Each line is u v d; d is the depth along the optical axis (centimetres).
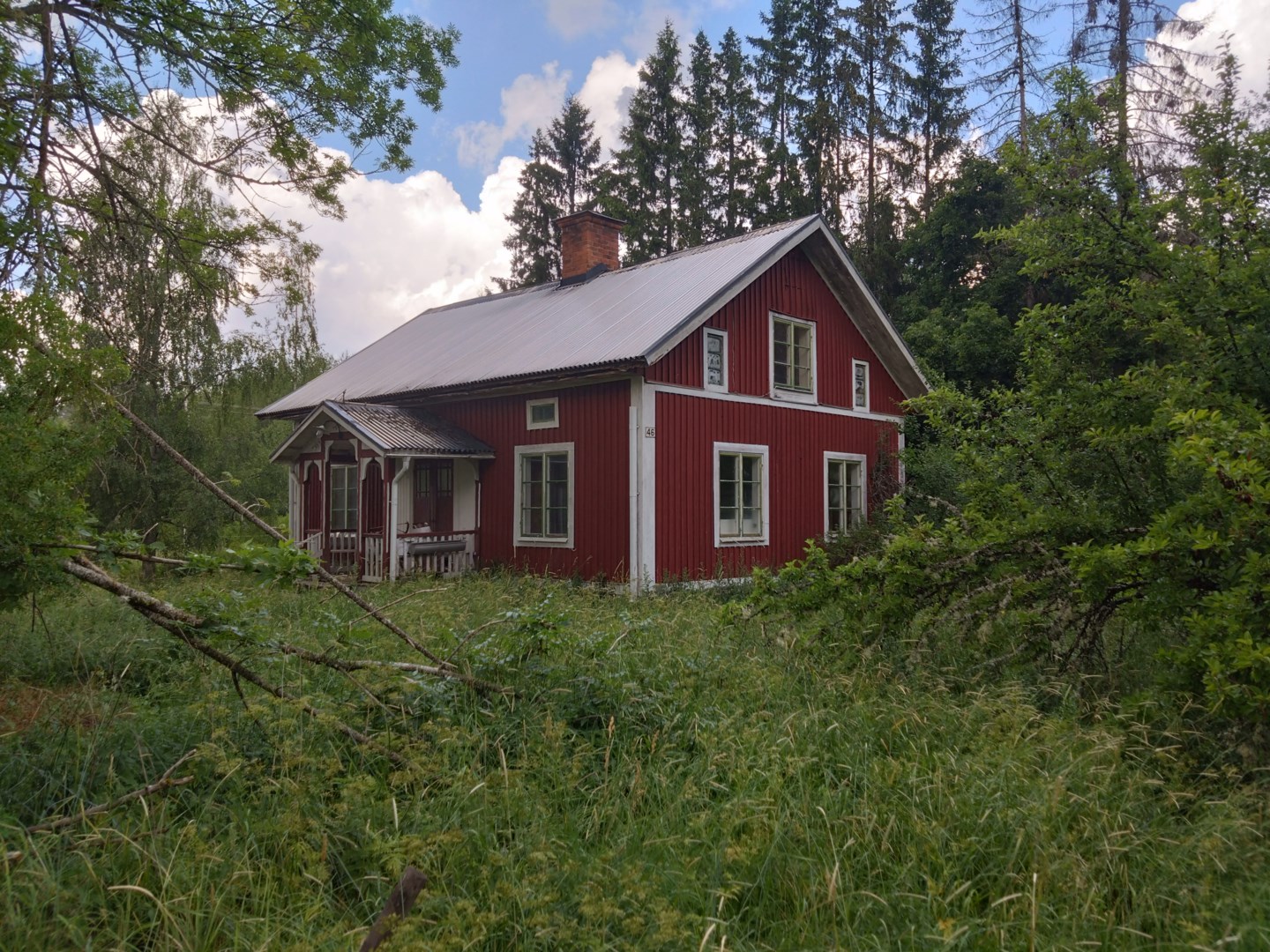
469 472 1468
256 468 2098
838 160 3244
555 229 3988
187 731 425
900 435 1741
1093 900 311
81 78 604
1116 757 408
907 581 577
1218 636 432
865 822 356
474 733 426
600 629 665
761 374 1438
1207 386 544
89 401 437
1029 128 667
